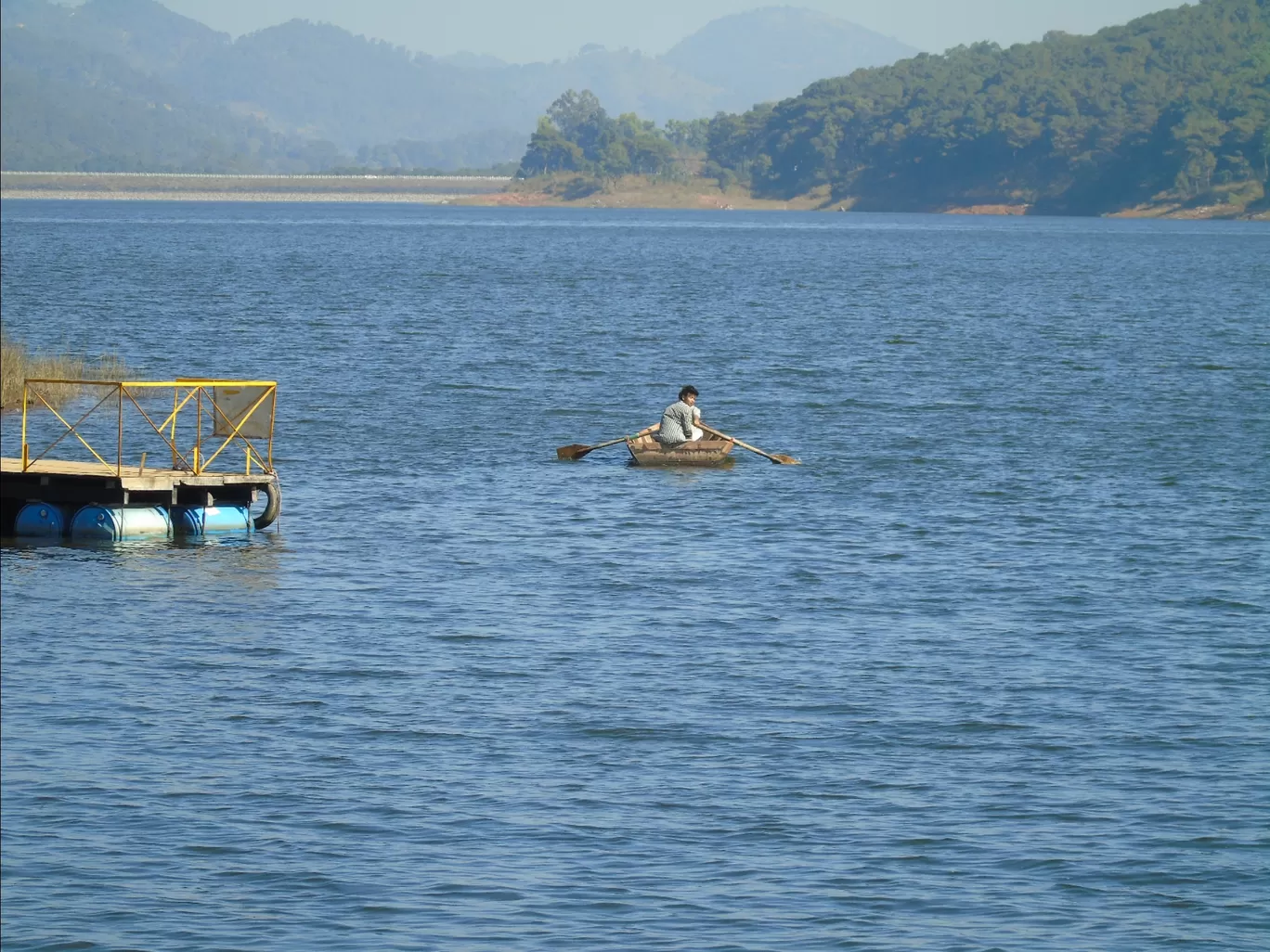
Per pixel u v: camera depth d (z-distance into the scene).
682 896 32.72
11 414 95.81
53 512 62.81
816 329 153.75
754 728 41.75
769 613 52.59
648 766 39.16
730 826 35.94
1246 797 37.56
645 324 157.00
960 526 66.31
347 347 131.88
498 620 51.44
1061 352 135.25
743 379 115.62
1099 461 82.44
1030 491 74.25
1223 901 32.66
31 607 51.94
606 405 101.94
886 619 52.09
